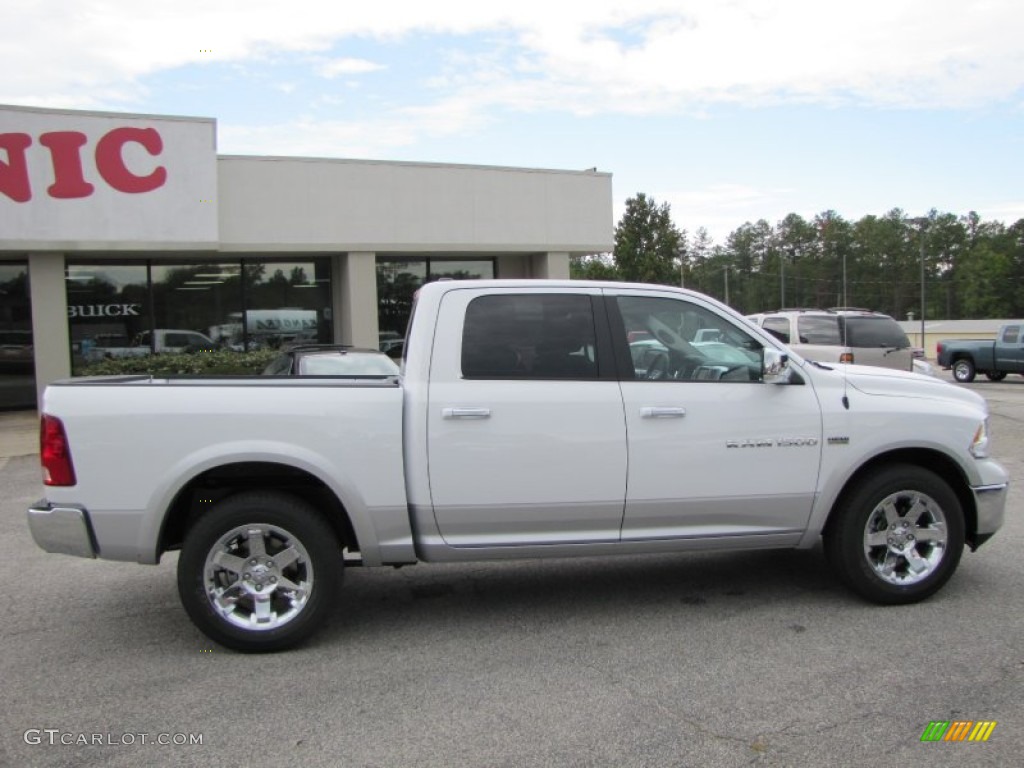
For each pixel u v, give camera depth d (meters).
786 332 14.52
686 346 4.95
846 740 3.41
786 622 4.80
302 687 4.02
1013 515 7.24
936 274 111.75
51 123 13.96
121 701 3.89
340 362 10.56
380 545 4.58
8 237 13.95
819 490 4.91
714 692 3.88
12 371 16.31
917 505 5.02
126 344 16.44
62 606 5.31
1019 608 4.93
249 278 17.05
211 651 4.52
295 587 4.51
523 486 4.62
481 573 5.94
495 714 3.70
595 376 4.76
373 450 4.51
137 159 14.50
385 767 3.26
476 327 4.73
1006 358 22.84
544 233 17.88
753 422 4.84
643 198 69.88
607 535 4.77
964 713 3.62
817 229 121.12
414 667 4.25
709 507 4.82
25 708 3.83
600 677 4.08
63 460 4.36
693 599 5.27
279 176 15.75
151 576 5.98
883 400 5.01
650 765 3.25
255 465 4.51
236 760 3.33
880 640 4.48
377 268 17.67
